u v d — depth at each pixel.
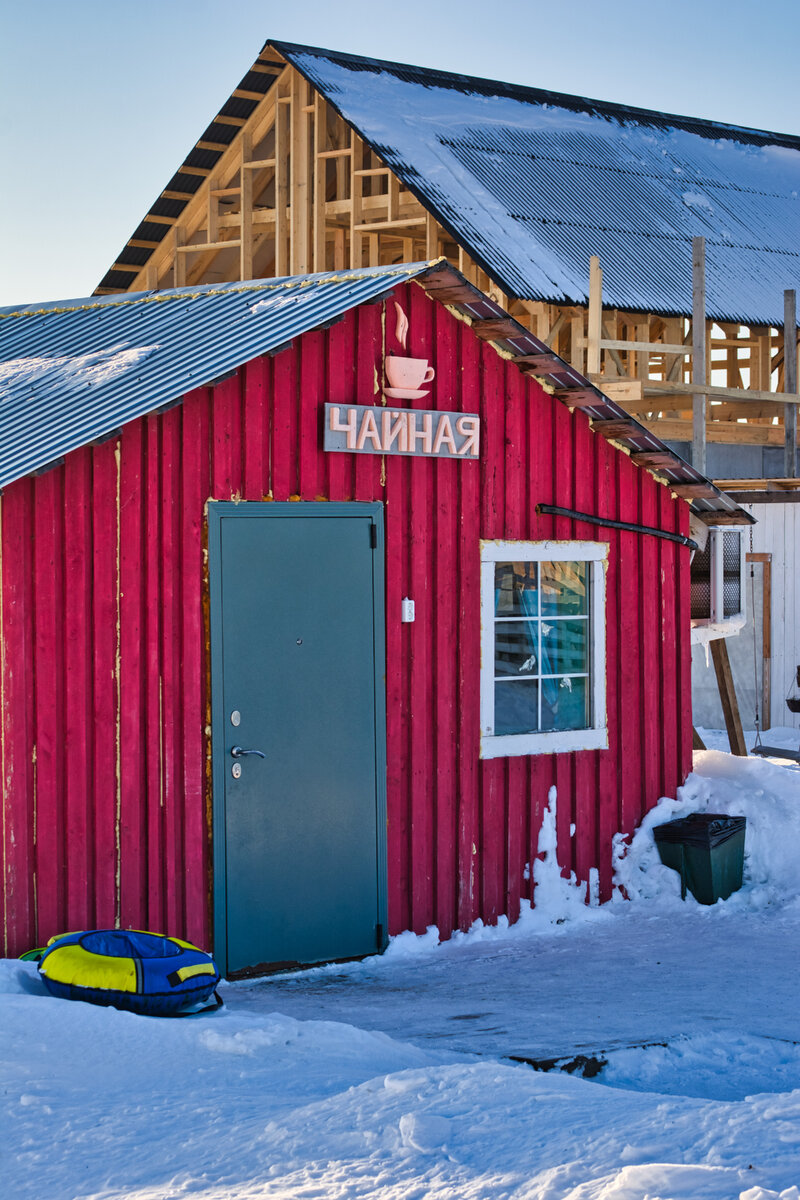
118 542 7.84
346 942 8.69
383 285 8.70
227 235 20.45
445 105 20.38
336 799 8.68
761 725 19.02
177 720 8.05
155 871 7.91
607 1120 4.09
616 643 10.26
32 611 7.53
